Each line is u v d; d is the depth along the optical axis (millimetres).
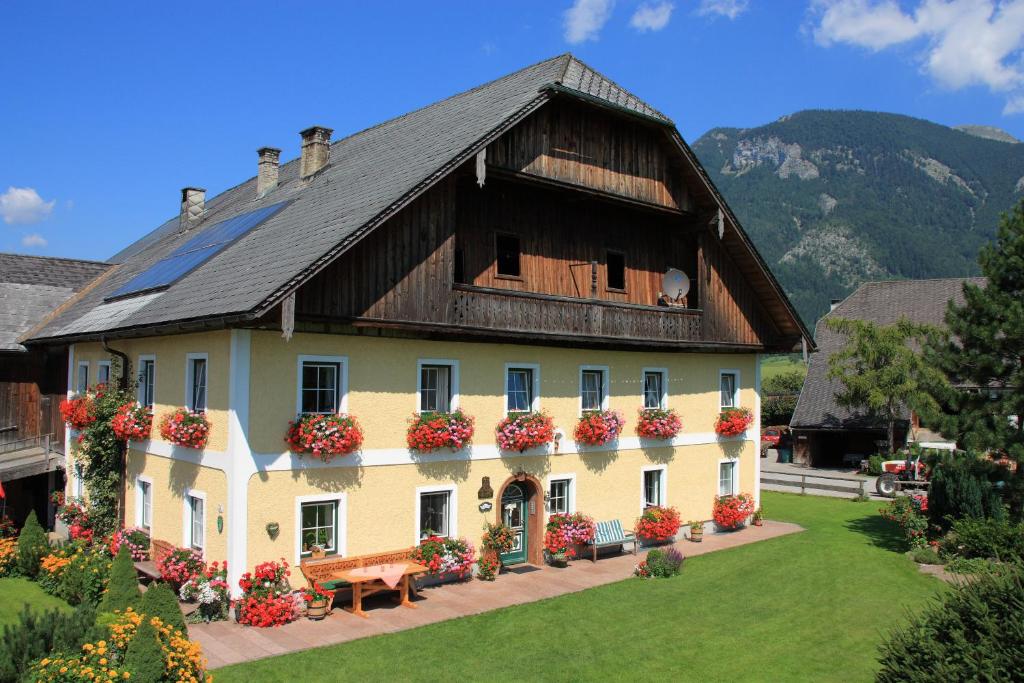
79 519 16156
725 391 20672
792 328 20891
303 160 18484
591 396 17156
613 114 16328
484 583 14523
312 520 12852
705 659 11062
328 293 12375
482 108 16109
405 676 10078
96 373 17500
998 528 15891
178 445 13570
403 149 16047
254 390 12188
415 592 13539
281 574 12203
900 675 7984
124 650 8102
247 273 13312
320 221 13961
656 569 15250
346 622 12117
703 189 17984
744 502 19891
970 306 17234
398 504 13680
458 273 14922
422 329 13570
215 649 10797
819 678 10469
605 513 17109
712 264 19297
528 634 11812
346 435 12531
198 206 23312
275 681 9734
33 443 20109
